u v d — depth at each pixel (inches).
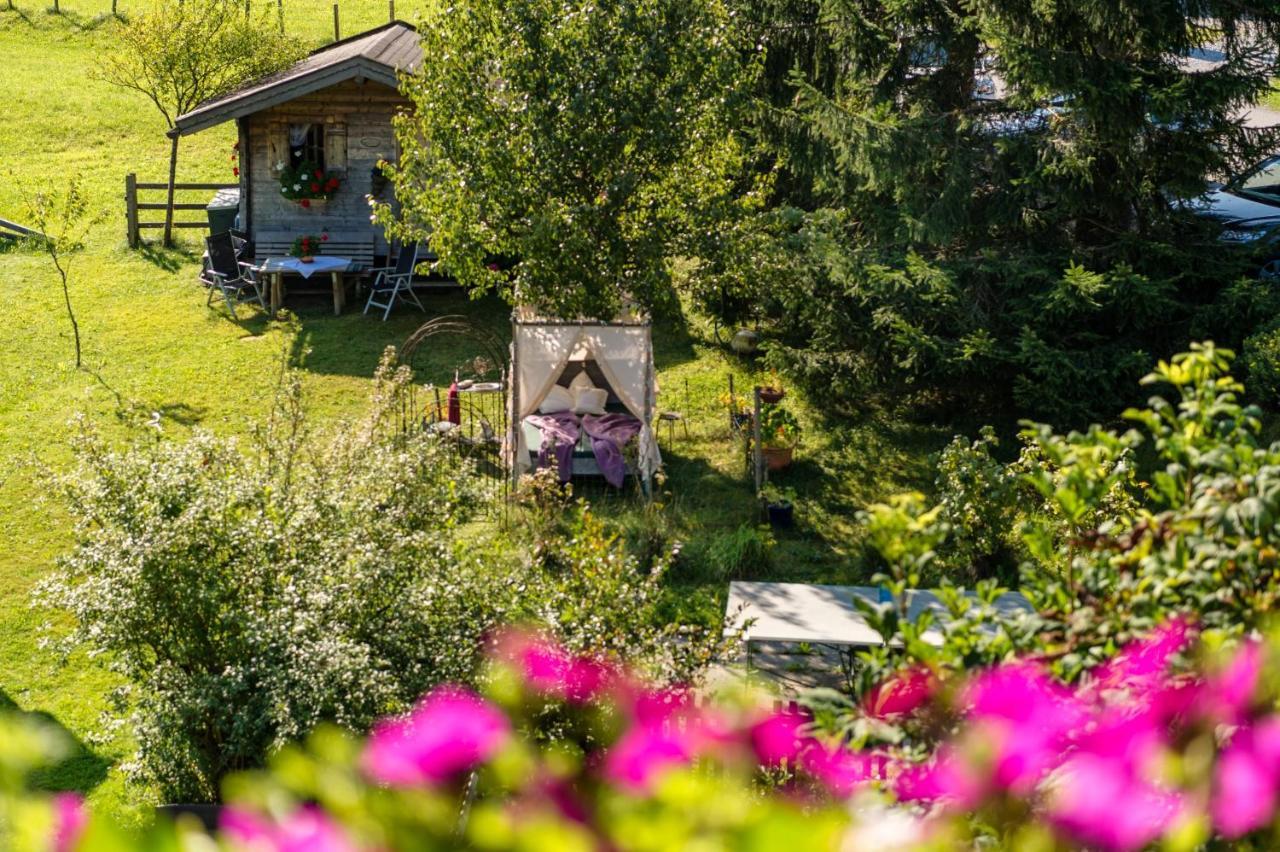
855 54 722.8
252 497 412.2
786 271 711.7
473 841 53.6
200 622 388.5
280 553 396.8
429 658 369.4
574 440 651.5
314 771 55.1
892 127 680.4
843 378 709.3
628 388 659.4
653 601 382.9
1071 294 635.5
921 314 686.5
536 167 682.2
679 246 709.3
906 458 678.5
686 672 350.3
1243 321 637.3
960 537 527.2
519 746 75.7
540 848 51.3
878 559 579.2
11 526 617.6
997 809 109.1
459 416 713.0
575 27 681.0
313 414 737.0
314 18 1689.2
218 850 46.3
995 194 693.9
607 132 680.4
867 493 646.5
